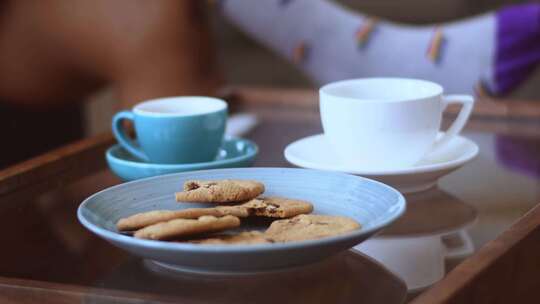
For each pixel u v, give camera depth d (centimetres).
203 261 84
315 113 135
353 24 183
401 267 88
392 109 102
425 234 94
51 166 113
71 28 172
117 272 89
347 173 101
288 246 82
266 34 191
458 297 84
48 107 182
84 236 96
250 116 133
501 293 90
